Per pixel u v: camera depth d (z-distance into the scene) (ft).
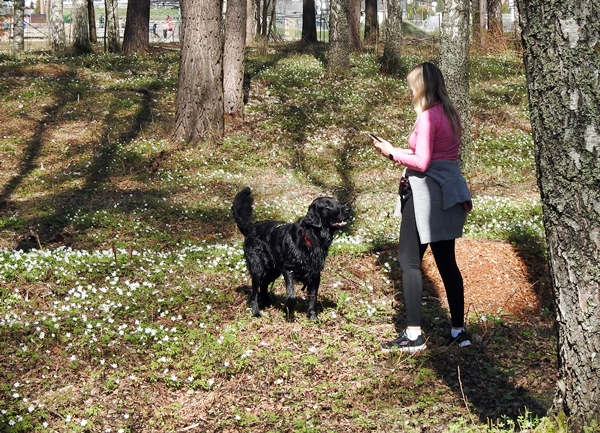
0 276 24.36
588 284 12.31
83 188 42.52
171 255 29.37
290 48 99.60
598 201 12.12
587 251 12.26
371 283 25.84
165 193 41.91
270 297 24.36
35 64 73.00
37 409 16.07
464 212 18.61
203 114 51.98
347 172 48.80
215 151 50.98
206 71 51.49
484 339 20.35
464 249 28.71
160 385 17.53
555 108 12.34
